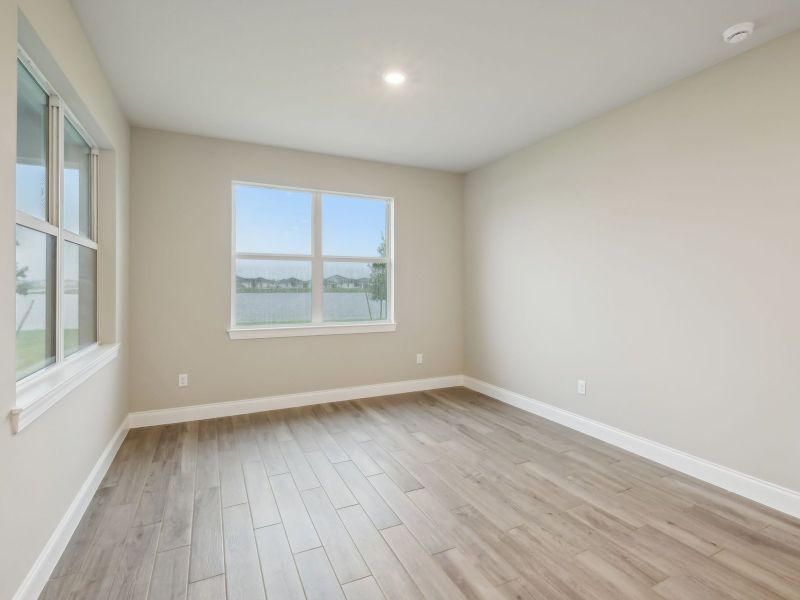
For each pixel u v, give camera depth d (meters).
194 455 2.90
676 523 2.10
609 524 2.10
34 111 1.84
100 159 2.79
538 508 2.25
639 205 2.92
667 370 2.76
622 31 2.16
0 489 1.29
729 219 2.42
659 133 2.79
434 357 4.76
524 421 3.65
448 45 2.29
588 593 1.62
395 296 4.52
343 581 1.69
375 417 3.74
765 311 2.28
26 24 1.47
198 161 3.62
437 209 4.73
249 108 3.07
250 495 2.37
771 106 2.24
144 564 1.78
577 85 2.74
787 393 2.20
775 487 2.24
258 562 1.80
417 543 1.94
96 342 2.77
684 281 2.66
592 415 3.30
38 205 1.87
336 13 2.01
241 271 3.88
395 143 3.82
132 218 3.40
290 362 4.01
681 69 2.54
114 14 2.00
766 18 2.05
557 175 3.60
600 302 3.22
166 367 3.54
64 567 1.74
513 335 4.12
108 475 2.58
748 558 1.84
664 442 2.79
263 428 3.44
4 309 1.31
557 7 1.97
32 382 1.72
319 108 3.08
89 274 2.65
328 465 2.76
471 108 3.09
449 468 2.73
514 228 4.10
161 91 2.80
